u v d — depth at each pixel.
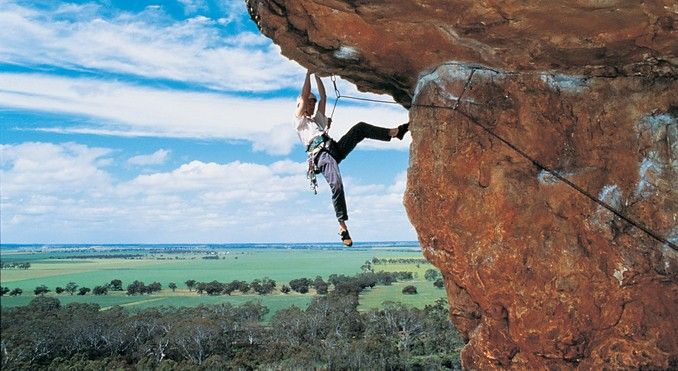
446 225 7.38
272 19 6.76
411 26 6.39
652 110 6.88
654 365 6.27
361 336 88.38
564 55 6.60
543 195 7.01
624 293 6.55
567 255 6.77
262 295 167.50
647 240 6.59
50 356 81.50
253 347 83.31
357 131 7.87
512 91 7.34
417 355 76.00
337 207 7.14
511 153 7.21
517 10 5.65
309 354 73.81
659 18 5.56
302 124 7.58
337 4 6.03
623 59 6.59
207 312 108.38
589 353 6.68
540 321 6.77
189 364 74.44
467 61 7.20
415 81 8.08
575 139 7.13
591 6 5.41
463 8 5.75
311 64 7.61
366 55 7.27
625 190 6.82
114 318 91.62
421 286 175.75
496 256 7.00
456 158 7.38
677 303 6.35
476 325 7.85
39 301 125.44
